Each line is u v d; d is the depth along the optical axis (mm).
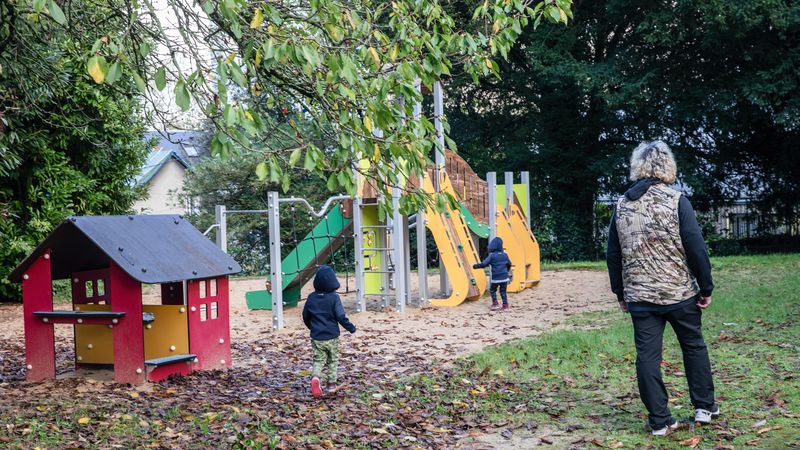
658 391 5133
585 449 4973
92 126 17109
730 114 24062
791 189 26484
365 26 5605
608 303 13469
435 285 18516
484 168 28375
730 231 27703
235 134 4715
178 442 5379
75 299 8484
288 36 5125
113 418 6070
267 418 6004
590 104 26531
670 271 5090
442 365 8281
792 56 21250
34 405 6625
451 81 25141
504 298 13453
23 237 16469
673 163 5254
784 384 6215
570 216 27688
